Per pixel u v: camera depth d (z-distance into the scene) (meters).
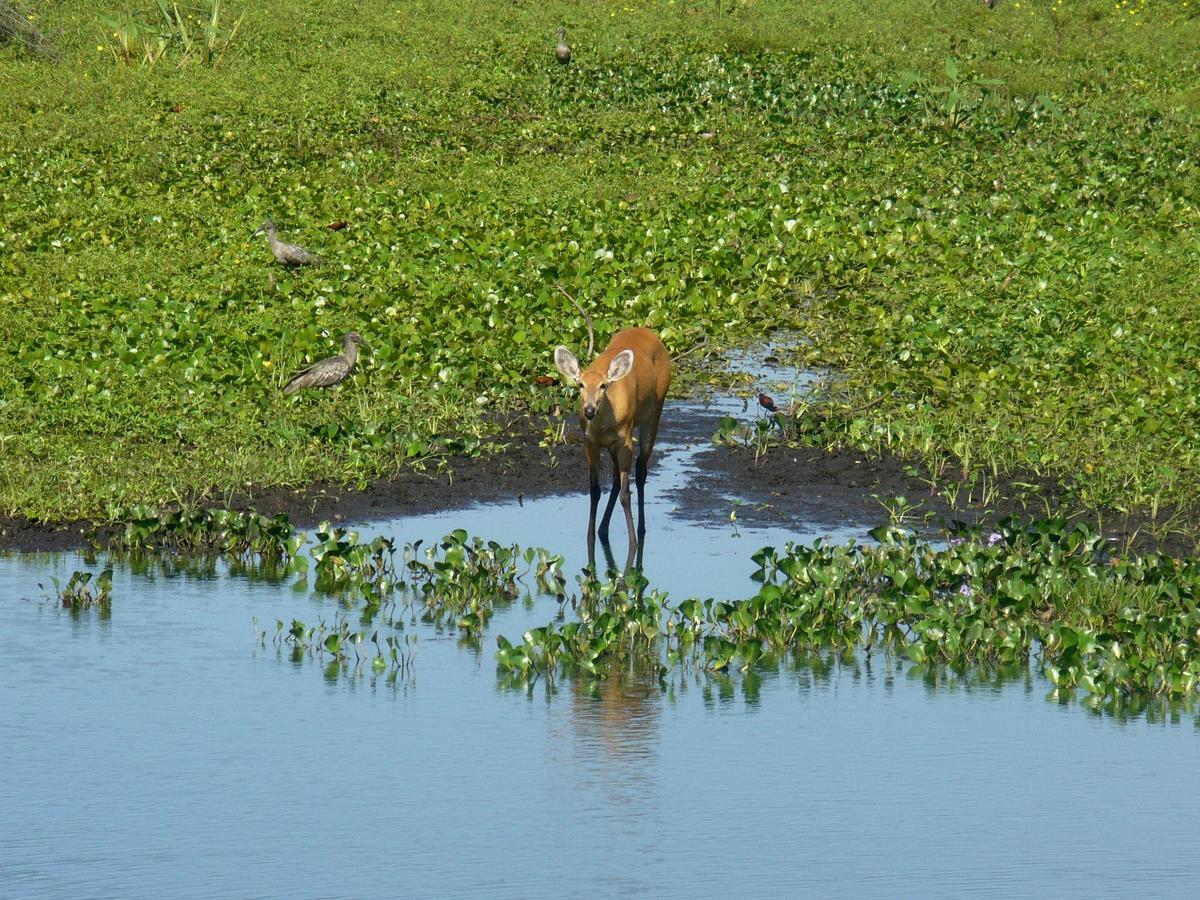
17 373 28.70
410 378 29.36
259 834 12.97
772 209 40.91
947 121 51.88
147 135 47.88
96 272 35.34
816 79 56.41
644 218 40.22
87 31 58.53
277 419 27.19
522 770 14.48
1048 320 32.91
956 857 12.66
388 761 14.63
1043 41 62.50
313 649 18.11
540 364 30.34
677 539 22.88
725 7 66.06
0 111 49.38
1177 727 16.02
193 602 19.86
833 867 12.45
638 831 13.12
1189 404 28.34
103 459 24.95
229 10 61.16
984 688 17.31
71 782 14.00
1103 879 12.30
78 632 18.45
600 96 54.72
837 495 24.86
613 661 18.19
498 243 37.94
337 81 54.31
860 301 34.34
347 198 41.66
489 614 19.77
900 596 19.55
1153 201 42.81
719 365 31.70
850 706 16.56
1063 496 24.55
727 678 17.59
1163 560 20.45
